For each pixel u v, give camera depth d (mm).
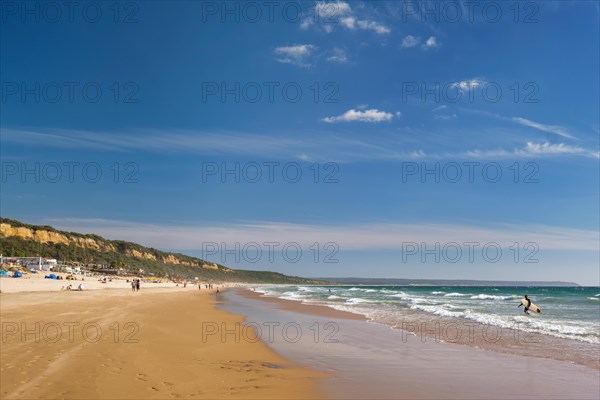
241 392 9086
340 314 29094
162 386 9086
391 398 8969
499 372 11242
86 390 8367
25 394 7969
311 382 10133
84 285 65312
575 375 10930
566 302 46875
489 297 58344
